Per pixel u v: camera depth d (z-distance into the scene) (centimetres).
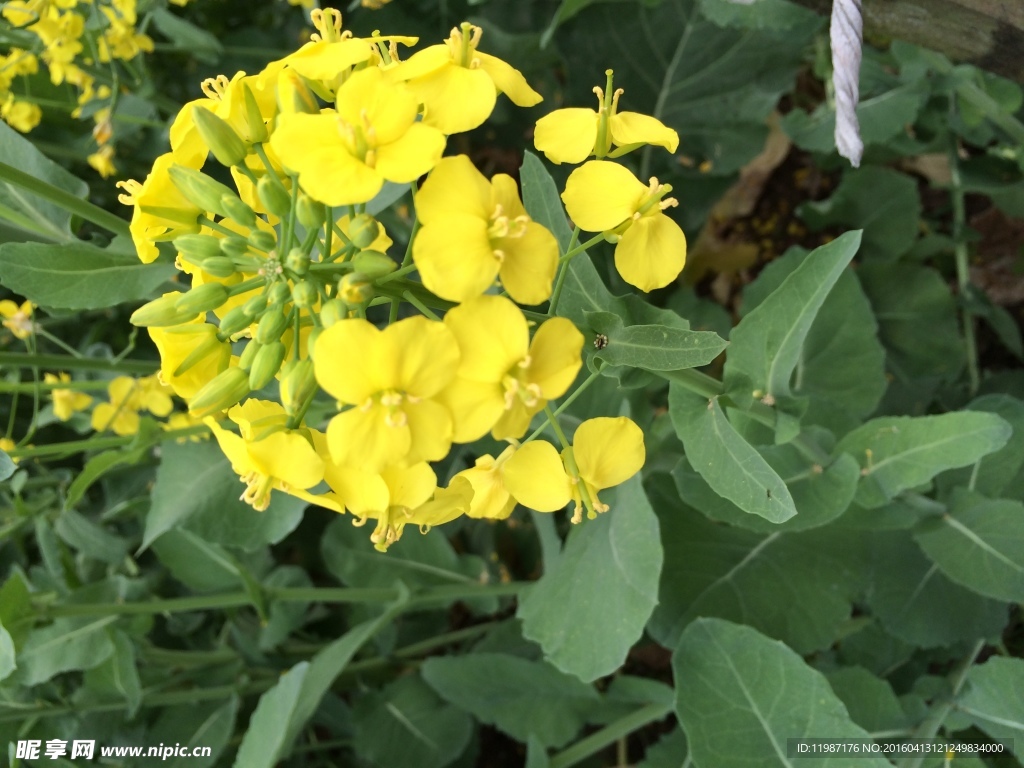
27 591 20
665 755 22
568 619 19
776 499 12
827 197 28
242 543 21
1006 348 27
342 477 11
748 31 25
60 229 17
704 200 27
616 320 11
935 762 18
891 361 26
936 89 22
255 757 20
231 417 11
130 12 22
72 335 27
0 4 21
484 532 28
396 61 12
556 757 24
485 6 27
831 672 21
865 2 16
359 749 25
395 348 9
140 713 25
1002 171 25
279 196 11
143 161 27
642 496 18
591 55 26
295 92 10
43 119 26
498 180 10
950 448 16
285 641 27
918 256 26
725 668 17
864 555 21
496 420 10
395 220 24
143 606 22
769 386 15
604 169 11
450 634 28
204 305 11
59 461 28
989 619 20
